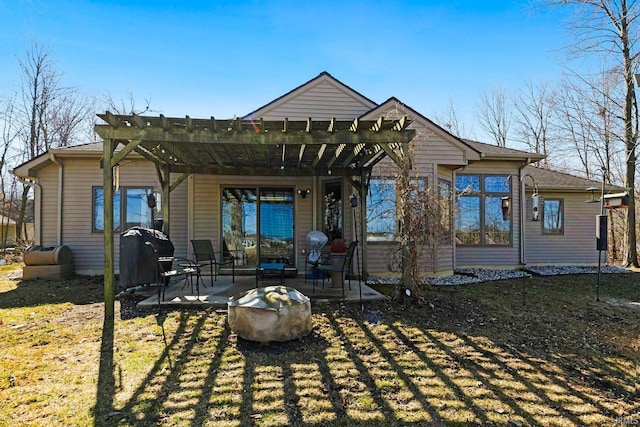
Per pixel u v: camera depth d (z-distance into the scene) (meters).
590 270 11.12
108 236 5.18
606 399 3.15
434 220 5.99
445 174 9.42
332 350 4.05
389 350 4.09
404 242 5.77
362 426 2.66
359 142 5.37
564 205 12.12
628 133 12.93
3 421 2.67
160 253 6.64
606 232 7.12
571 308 6.30
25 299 6.55
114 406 2.89
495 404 3.00
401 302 5.82
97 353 3.95
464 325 5.03
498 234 10.88
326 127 5.41
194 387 3.20
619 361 4.02
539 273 10.23
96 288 7.43
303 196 9.20
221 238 9.09
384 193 8.53
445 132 8.81
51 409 2.85
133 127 5.12
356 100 9.47
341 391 3.16
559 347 4.40
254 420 2.72
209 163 7.88
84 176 9.73
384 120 5.27
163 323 4.88
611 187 12.49
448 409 2.90
